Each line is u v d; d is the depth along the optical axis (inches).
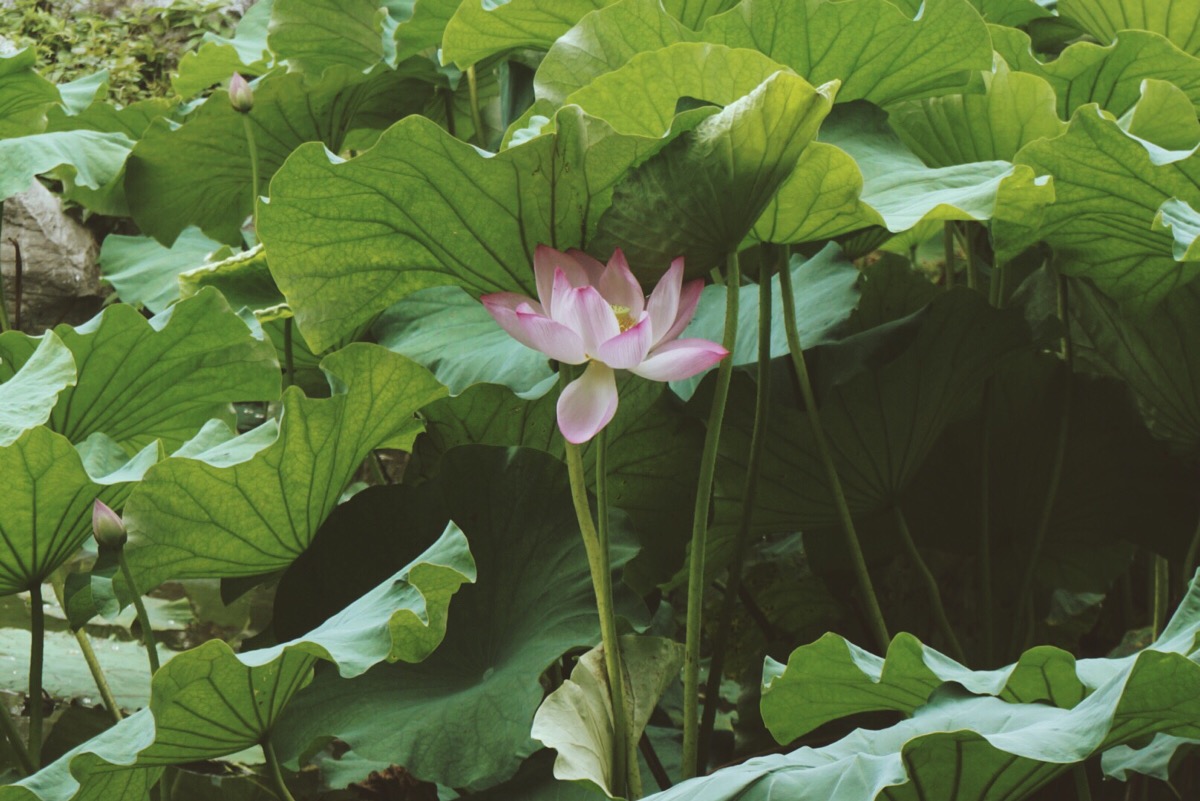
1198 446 175.6
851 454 167.6
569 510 161.2
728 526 170.1
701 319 173.6
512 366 168.9
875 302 177.5
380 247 155.8
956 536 177.2
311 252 155.6
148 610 191.6
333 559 162.1
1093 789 153.8
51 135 189.5
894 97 168.1
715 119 150.0
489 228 154.6
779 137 149.3
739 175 150.3
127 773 150.6
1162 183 159.2
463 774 151.9
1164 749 151.9
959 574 188.5
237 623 191.5
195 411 170.9
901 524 170.2
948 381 168.4
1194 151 156.7
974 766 139.1
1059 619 189.3
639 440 166.2
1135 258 164.9
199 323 165.0
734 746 172.1
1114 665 144.5
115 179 195.6
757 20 164.2
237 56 207.6
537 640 156.4
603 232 153.1
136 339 164.2
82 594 158.2
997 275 177.5
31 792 146.0
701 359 146.2
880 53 165.0
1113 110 176.9
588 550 152.3
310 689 156.9
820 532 176.4
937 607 170.4
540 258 150.3
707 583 175.3
